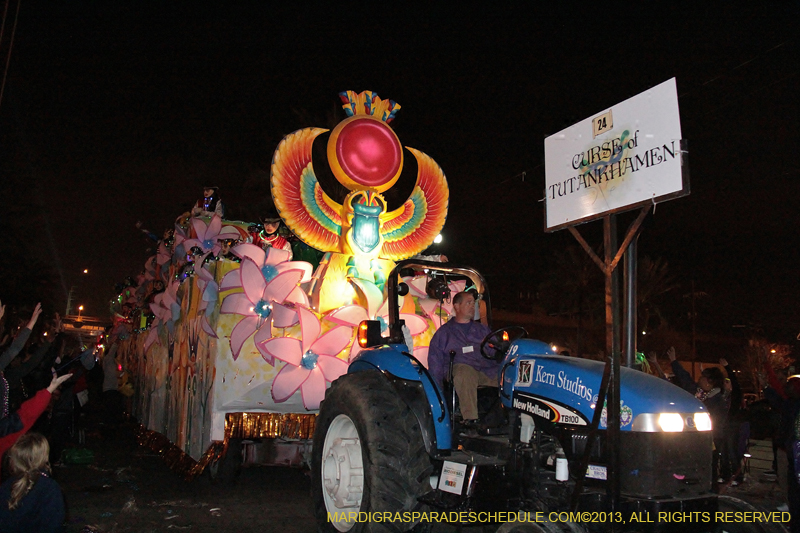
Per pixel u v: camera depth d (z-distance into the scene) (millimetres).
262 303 5934
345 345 6066
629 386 3406
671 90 3051
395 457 3934
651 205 3098
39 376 7113
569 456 3395
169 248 9891
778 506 6668
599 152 3469
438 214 7254
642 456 3232
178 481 6938
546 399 3588
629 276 4332
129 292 14680
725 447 7527
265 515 5465
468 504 3566
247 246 6000
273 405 5996
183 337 7625
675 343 30859
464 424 4293
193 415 6723
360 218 6574
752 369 26125
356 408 4184
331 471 4582
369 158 6734
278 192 6332
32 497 2975
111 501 5875
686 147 2959
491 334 4344
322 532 4582
